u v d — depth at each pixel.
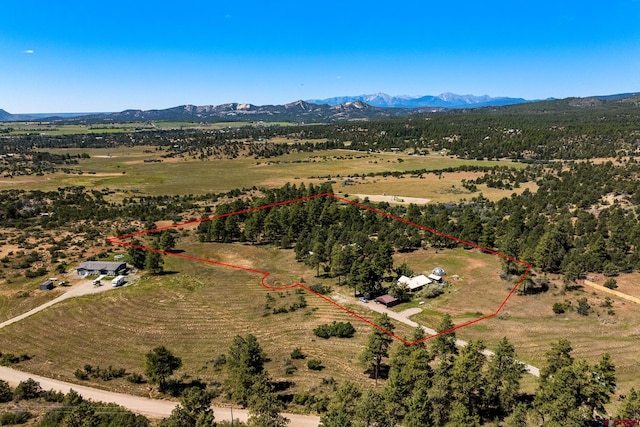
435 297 100.88
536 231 137.00
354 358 76.56
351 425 51.53
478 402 59.75
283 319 91.88
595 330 82.31
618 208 153.25
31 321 90.44
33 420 57.25
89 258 126.62
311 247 132.12
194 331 87.00
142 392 66.81
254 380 62.69
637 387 64.00
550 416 51.44
